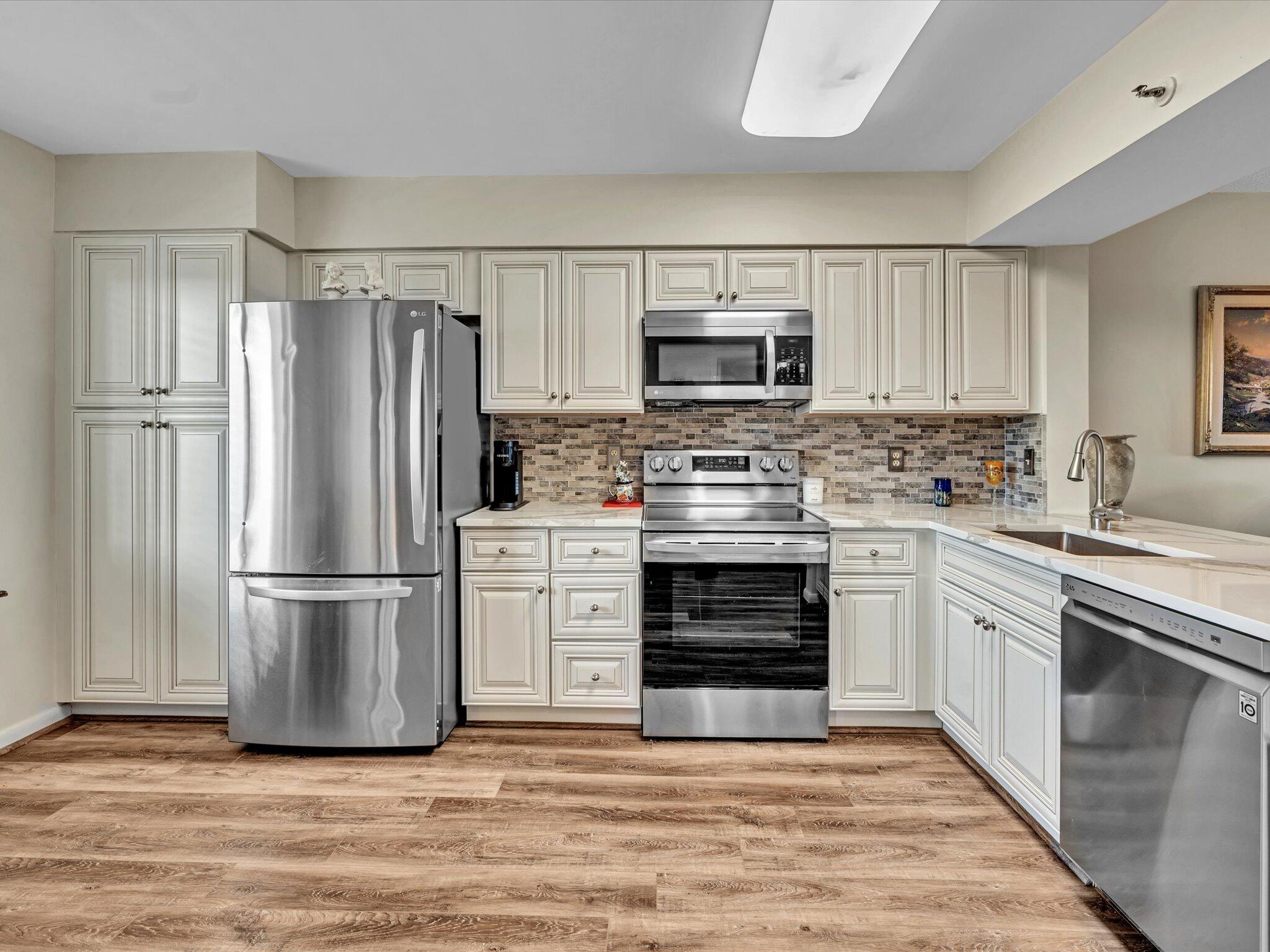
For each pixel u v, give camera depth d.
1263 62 1.51
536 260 3.09
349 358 2.58
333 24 1.98
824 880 1.87
